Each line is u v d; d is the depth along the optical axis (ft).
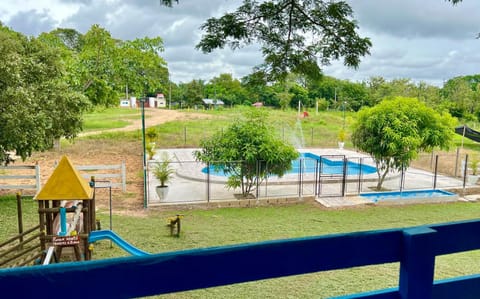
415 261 4.08
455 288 4.58
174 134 76.54
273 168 31.86
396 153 34.24
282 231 23.94
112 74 64.18
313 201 32.45
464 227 4.35
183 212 28.43
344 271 17.74
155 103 188.75
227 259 3.53
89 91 64.85
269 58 13.12
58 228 19.17
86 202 17.94
